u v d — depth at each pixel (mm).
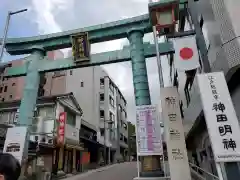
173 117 8594
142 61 12562
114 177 17703
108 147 38750
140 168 10711
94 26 14281
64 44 14773
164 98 8938
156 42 9914
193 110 11922
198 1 9711
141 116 10547
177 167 7781
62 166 21047
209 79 5852
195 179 12672
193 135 14797
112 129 43156
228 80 6691
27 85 13891
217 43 7242
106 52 13773
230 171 4941
